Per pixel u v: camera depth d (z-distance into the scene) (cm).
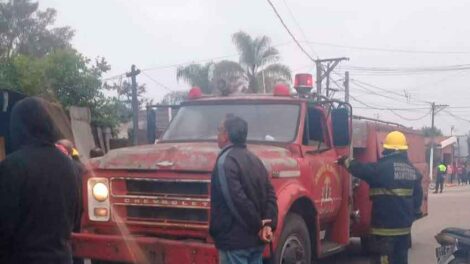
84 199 625
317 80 2884
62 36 3359
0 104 909
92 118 1460
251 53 2861
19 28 3269
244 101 750
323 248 736
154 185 602
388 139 714
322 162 728
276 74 2816
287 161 648
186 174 584
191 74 2739
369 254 1014
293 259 632
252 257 498
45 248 341
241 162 484
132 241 584
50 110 375
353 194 863
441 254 685
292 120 718
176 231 595
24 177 337
